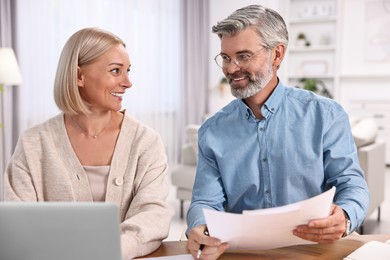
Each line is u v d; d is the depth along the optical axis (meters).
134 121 1.37
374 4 6.26
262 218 0.87
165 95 6.06
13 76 3.54
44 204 0.76
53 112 4.36
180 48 6.23
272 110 1.32
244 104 1.34
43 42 4.24
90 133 1.30
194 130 3.39
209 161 1.40
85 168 1.28
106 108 1.26
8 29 3.89
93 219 0.75
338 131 1.32
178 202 4.18
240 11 1.22
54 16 4.33
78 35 1.23
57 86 1.24
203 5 6.56
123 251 1.01
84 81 1.24
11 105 3.99
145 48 5.61
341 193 1.25
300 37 6.53
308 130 1.32
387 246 1.03
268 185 1.34
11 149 4.04
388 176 5.37
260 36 1.20
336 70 6.39
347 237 1.18
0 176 3.88
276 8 6.29
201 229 1.07
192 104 6.50
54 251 0.77
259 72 1.22
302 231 0.95
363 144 3.15
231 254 1.06
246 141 1.34
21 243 0.76
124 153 1.31
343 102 6.55
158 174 1.31
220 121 1.40
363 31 6.36
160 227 1.14
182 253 1.09
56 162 1.27
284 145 1.32
